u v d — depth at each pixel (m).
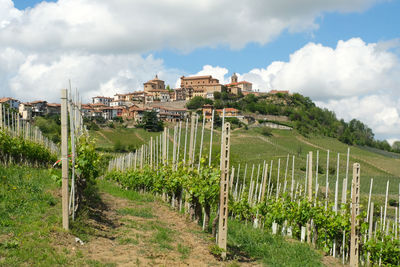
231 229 8.87
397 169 66.56
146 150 18.94
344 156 77.06
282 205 10.45
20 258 4.73
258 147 85.62
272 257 6.76
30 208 7.08
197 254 6.20
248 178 22.05
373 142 127.50
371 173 57.56
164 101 156.50
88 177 8.02
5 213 6.46
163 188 12.74
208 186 7.83
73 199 6.88
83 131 9.06
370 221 8.27
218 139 49.12
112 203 11.17
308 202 9.16
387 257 7.93
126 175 18.95
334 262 7.63
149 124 97.25
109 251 5.68
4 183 8.61
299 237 9.57
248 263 6.25
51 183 9.98
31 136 16.27
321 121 152.12
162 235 7.03
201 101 139.88
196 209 9.15
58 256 4.96
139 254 5.71
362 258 8.15
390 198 28.25
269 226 10.71
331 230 8.32
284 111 144.75
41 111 91.69
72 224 6.44
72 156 7.02
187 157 12.28
